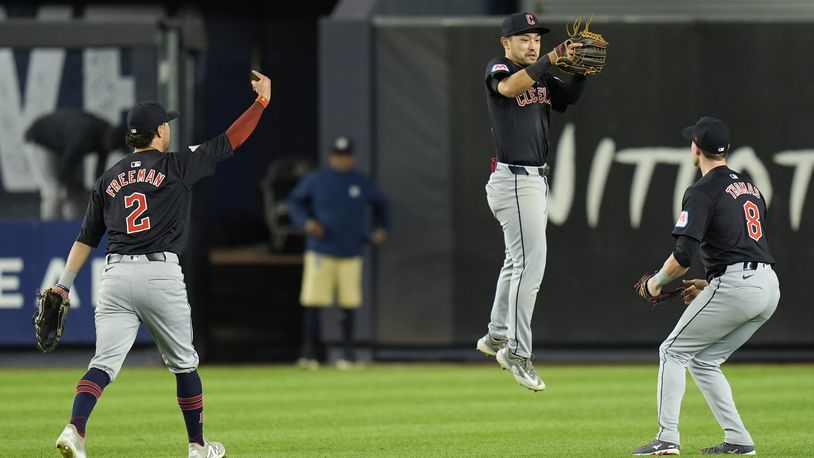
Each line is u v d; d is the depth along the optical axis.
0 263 45.12
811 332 45.72
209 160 22.89
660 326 46.00
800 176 45.62
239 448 27.12
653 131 45.75
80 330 45.12
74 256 23.33
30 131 46.00
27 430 30.16
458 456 25.67
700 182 24.09
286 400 36.22
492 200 24.52
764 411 33.12
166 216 22.39
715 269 23.97
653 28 45.66
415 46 45.66
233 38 90.56
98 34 45.34
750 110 45.66
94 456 26.02
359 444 27.67
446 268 45.84
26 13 80.25
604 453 25.88
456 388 39.09
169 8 85.44
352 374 43.28
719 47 45.59
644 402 35.50
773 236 45.72
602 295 46.00
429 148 45.78
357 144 45.72
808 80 45.62
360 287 45.75
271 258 76.12
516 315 24.53
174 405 34.97
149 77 45.72
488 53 45.53
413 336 45.97
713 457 24.61
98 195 22.83
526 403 35.34
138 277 22.11
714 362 24.89
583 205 45.91
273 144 92.00
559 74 43.28
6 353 45.53
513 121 23.97
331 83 45.78
